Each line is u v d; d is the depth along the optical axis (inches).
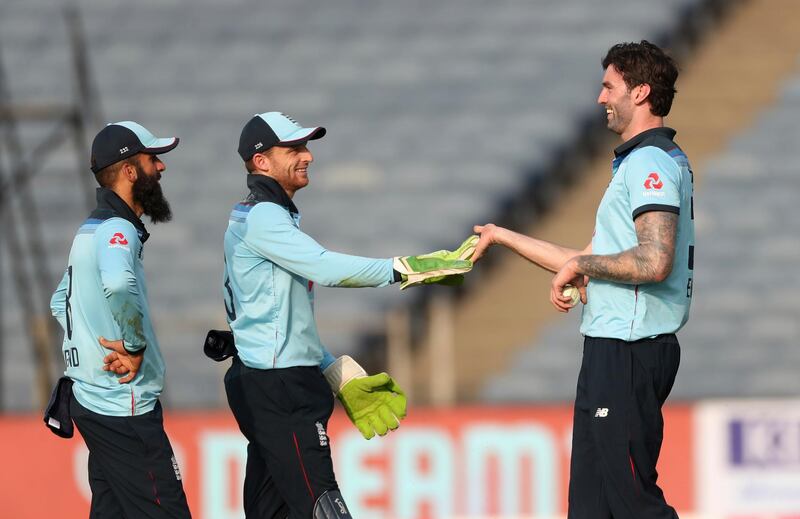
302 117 2198.6
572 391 1697.8
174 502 693.9
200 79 2300.7
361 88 2256.4
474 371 1727.4
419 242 1907.0
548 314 1811.0
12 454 1166.3
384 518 1170.6
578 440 653.3
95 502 725.3
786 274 1907.0
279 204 684.1
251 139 688.4
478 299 1833.2
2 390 1723.7
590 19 2368.4
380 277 668.1
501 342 1765.5
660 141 624.4
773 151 2122.3
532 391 1699.1
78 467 1167.6
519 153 2078.0
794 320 1831.9
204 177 2081.7
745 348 1792.6
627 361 618.8
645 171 604.1
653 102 631.2
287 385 679.1
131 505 695.1
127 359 671.8
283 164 689.6
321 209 1977.1
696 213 2011.6
